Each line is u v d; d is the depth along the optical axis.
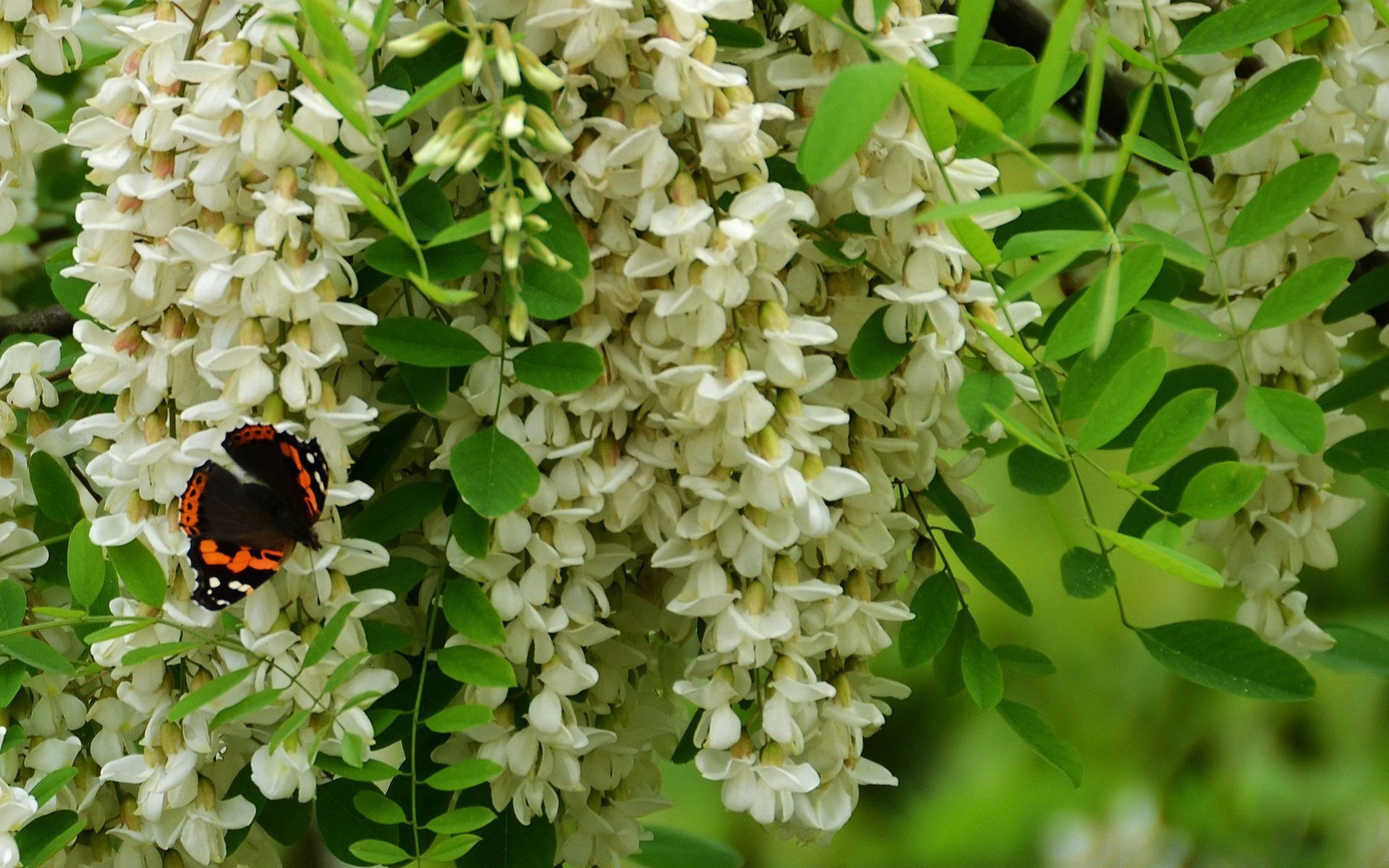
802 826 1.57
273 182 1.50
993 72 1.55
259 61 1.50
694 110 1.49
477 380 1.53
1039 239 1.53
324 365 1.53
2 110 1.57
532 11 1.50
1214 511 1.53
